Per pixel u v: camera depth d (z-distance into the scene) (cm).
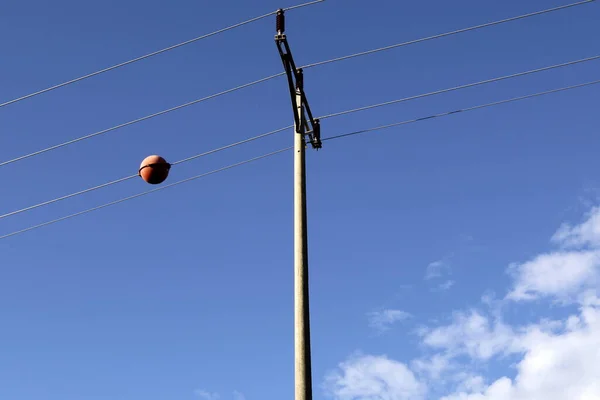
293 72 1308
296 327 1080
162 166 1327
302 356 1056
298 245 1149
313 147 1339
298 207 1183
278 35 1244
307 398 1030
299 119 1264
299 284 1112
